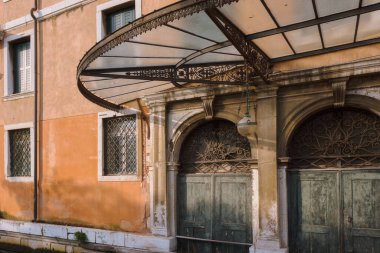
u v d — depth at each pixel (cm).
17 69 1107
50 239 945
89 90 727
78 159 932
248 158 728
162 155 796
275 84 662
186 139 802
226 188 747
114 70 611
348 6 457
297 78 641
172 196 793
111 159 888
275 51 622
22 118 1058
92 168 905
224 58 631
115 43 483
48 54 1013
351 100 615
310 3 445
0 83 1116
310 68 628
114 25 912
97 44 512
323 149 656
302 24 500
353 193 626
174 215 792
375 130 617
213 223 755
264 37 542
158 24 425
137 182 836
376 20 506
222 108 736
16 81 1106
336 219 635
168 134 800
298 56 642
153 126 809
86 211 909
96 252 852
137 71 626
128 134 866
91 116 916
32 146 1025
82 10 950
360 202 620
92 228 887
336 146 646
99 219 886
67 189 947
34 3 1044
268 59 654
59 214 958
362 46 602
